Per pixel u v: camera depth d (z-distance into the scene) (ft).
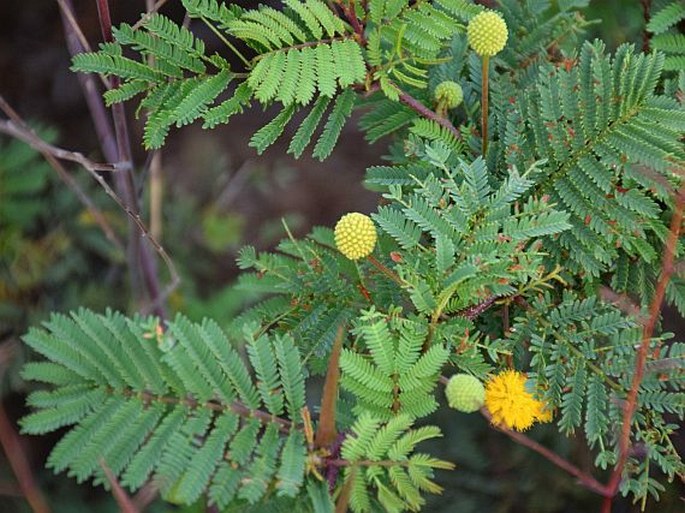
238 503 0.85
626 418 0.90
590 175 0.95
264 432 0.86
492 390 0.91
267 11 0.97
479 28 0.96
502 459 1.36
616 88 0.96
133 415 0.83
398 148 1.11
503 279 0.91
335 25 0.96
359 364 0.87
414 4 1.00
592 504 1.35
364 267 0.99
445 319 0.93
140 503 1.06
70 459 0.80
